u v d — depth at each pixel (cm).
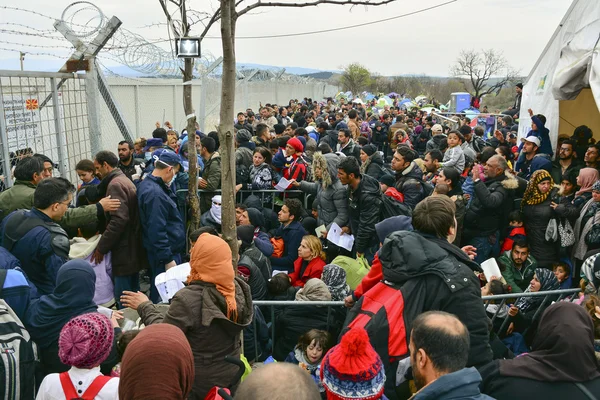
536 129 935
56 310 335
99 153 573
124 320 417
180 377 203
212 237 309
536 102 1077
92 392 263
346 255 658
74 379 265
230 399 225
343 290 495
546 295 433
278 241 665
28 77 631
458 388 205
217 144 922
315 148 1088
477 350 278
